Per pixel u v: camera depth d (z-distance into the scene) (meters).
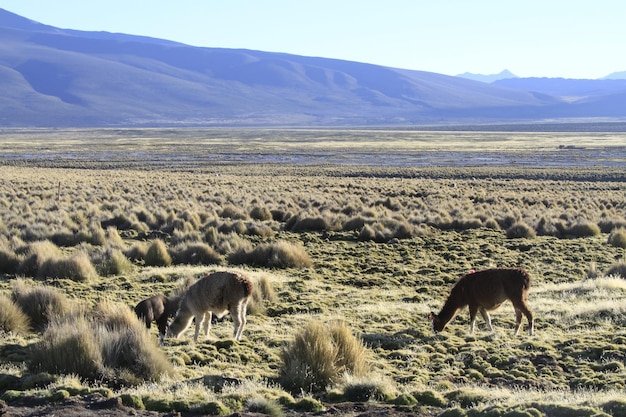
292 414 9.27
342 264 26.83
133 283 21.36
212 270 23.97
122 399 9.25
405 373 12.49
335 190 60.47
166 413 8.78
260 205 44.44
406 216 41.91
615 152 143.00
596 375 12.02
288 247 26.64
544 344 14.43
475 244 32.28
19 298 16.16
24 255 24.20
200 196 52.19
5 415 8.47
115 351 11.48
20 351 12.58
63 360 10.96
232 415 8.62
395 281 23.89
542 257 29.03
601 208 48.97
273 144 188.75
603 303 18.09
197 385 10.41
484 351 14.04
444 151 151.25
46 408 8.80
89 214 38.47
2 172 77.19
